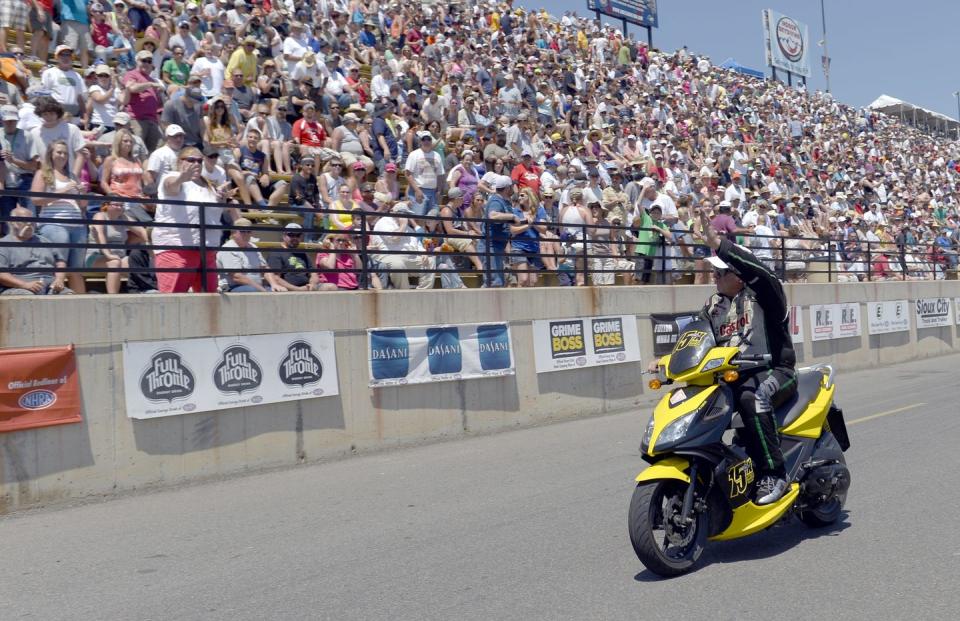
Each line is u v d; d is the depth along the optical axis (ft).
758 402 19.49
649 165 67.92
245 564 20.29
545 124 72.64
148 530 23.58
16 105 38.29
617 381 44.91
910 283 69.00
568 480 28.27
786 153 108.47
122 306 27.94
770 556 19.71
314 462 32.53
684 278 55.88
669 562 18.07
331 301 33.37
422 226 43.32
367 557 20.48
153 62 45.73
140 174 34.96
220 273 32.32
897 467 28.17
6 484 25.40
